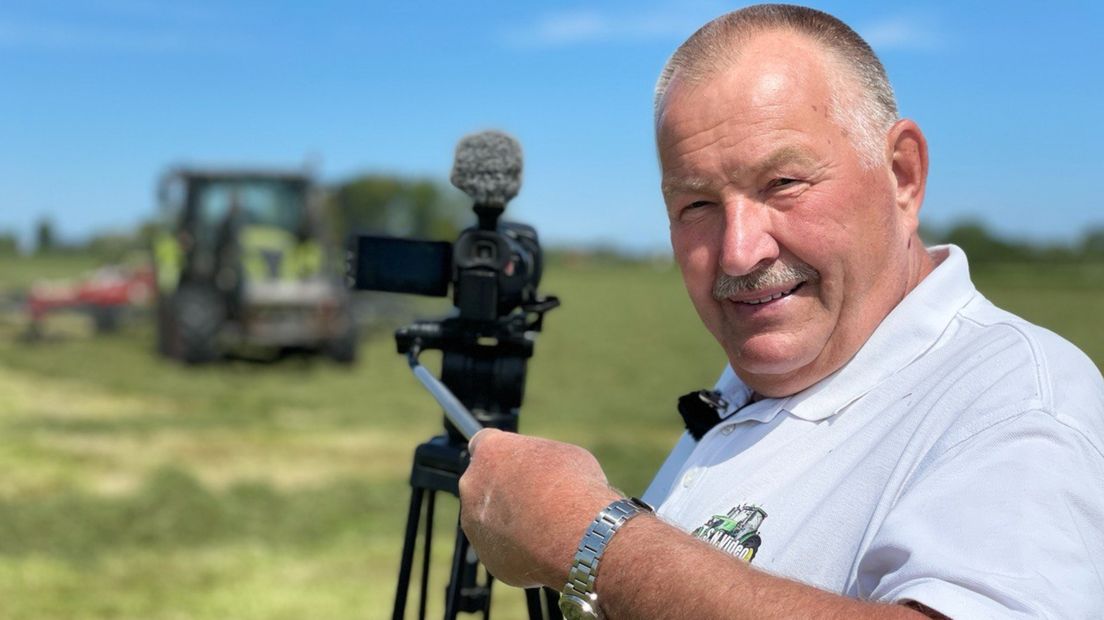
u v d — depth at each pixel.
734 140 1.48
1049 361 1.29
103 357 15.87
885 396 1.48
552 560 1.27
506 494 1.35
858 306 1.54
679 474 1.82
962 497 1.16
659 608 1.17
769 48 1.50
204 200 15.02
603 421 10.89
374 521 6.85
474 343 1.96
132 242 25.00
